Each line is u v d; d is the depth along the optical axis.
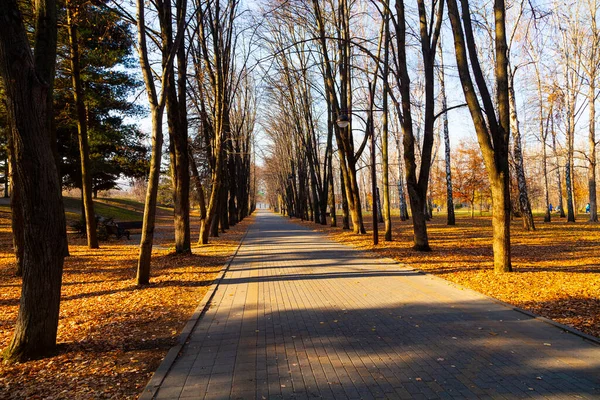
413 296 8.00
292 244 19.34
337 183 87.75
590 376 4.16
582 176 54.81
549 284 8.50
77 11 11.77
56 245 4.98
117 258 14.67
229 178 37.75
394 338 5.47
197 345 5.38
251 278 10.40
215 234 25.36
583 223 28.75
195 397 3.84
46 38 5.05
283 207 82.31
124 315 6.91
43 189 4.84
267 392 3.92
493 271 10.22
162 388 4.03
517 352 4.87
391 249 15.77
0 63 4.60
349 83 22.53
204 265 12.62
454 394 3.81
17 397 3.86
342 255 14.70
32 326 4.88
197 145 29.17
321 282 9.68
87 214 17.61
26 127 4.68
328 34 23.33
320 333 5.76
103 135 24.80
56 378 4.29
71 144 25.83
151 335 5.80
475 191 47.94
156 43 12.51
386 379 4.16
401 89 14.83
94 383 4.18
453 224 30.66
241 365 4.63
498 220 10.00
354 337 5.55
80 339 5.60
